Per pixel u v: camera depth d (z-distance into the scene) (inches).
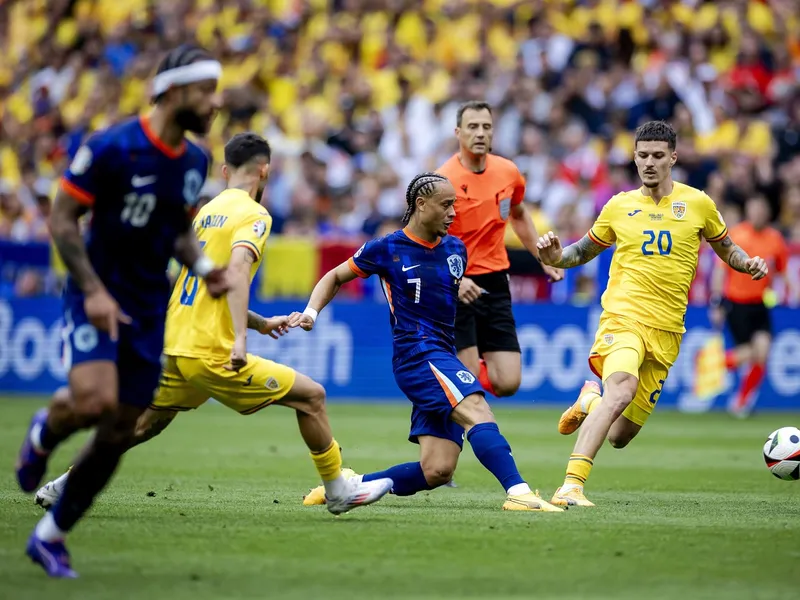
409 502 1025.5
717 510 981.8
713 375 2402.8
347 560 701.3
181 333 909.8
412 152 2881.4
